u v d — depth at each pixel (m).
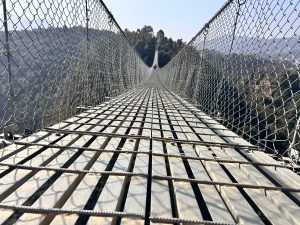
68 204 1.61
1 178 1.87
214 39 6.20
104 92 7.24
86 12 5.00
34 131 3.11
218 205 1.74
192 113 5.63
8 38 2.59
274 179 2.24
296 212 1.69
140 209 1.59
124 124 3.98
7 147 2.51
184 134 3.68
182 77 12.46
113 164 2.32
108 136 3.17
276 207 1.81
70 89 4.30
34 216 1.47
